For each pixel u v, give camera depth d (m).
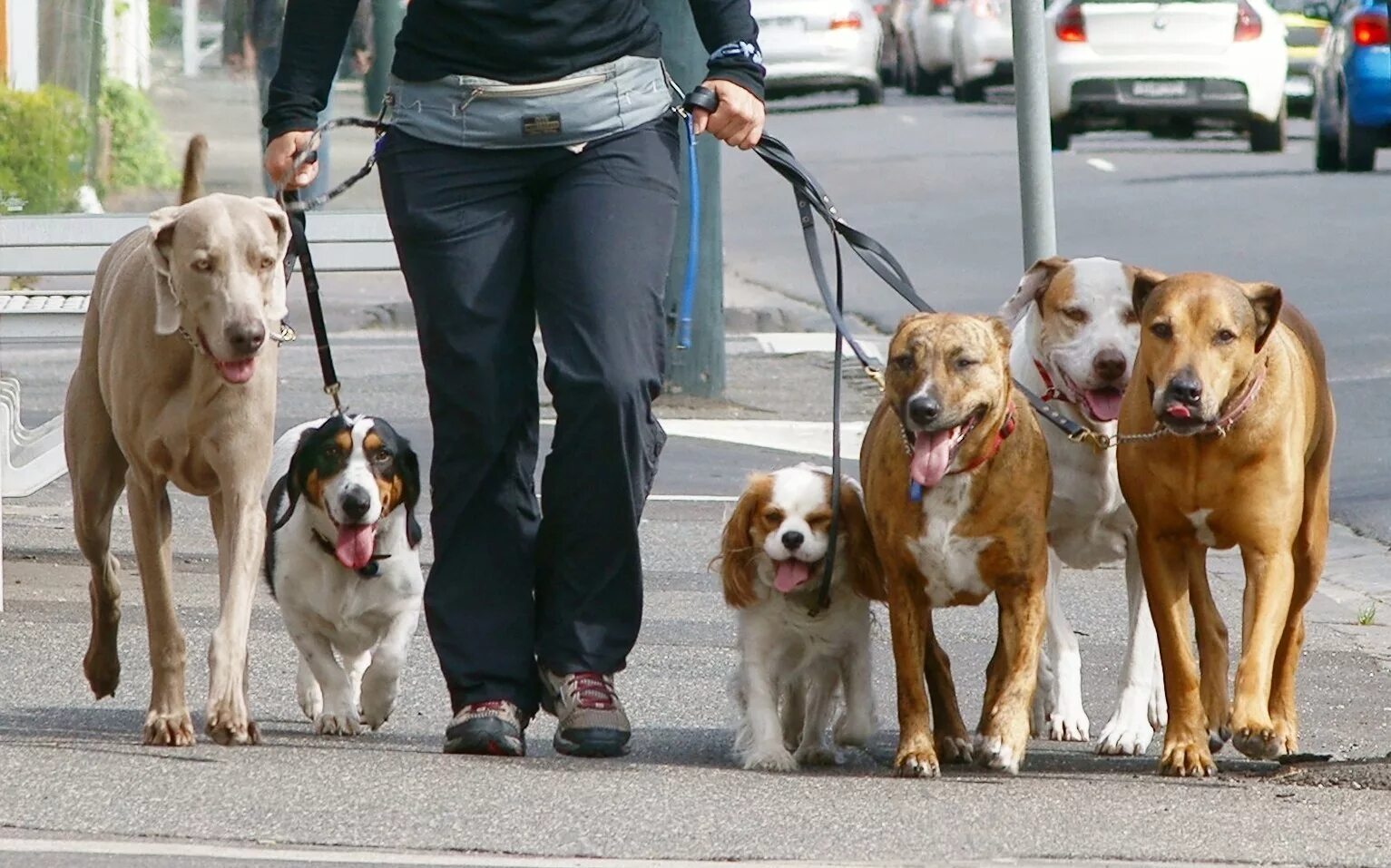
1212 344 9.82
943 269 32.53
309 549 11.05
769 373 25.81
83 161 18.88
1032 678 10.19
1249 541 10.18
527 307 10.56
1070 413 11.70
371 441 10.94
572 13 10.29
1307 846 8.59
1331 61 40.78
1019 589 10.17
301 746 10.44
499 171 10.34
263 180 19.69
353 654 11.54
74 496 11.20
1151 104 43.16
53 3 18.84
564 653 10.45
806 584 10.46
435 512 10.55
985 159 45.19
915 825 8.91
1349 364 24.12
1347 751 11.08
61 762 9.60
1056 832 8.80
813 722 10.76
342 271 17.09
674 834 8.69
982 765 10.33
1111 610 15.09
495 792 9.33
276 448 12.47
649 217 10.35
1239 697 9.99
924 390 9.77
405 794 9.24
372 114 19.52
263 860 8.12
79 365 11.23
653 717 11.62
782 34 55.91
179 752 9.97
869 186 42.09
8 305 16.25
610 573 10.48
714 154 23.48
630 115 10.42
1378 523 17.92
